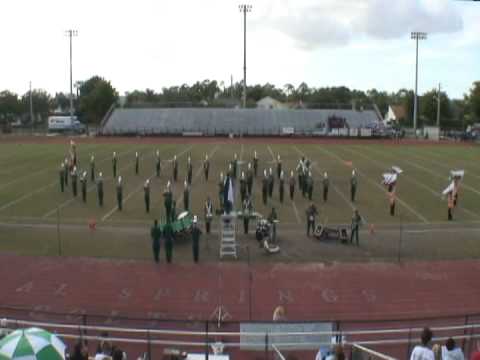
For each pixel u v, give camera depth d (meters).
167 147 58.19
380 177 38.34
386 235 23.30
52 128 88.19
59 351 8.43
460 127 95.81
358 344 11.38
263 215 26.62
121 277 17.95
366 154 52.97
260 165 43.38
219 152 53.09
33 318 14.81
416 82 76.62
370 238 22.80
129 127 83.62
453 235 23.42
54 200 29.86
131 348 12.99
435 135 78.56
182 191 32.47
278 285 17.33
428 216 26.81
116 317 11.55
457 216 26.86
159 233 19.42
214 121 84.38
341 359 8.81
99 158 47.75
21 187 33.59
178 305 15.72
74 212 27.09
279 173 35.56
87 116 106.12
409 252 20.91
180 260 19.67
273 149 56.94
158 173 37.16
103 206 28.42
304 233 23.45
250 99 135.38
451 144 66.06
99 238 22.48
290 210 27.75
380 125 82.50
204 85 151.62
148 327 14.25
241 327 10.91
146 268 18.83
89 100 104.62
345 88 148.62
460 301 16.28
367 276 18.25
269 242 21.25
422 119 99.88
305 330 10.91
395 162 46.69
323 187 31.45
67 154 51.22
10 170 40.75
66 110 131.50
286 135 74.31
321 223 25.19
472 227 24.81
